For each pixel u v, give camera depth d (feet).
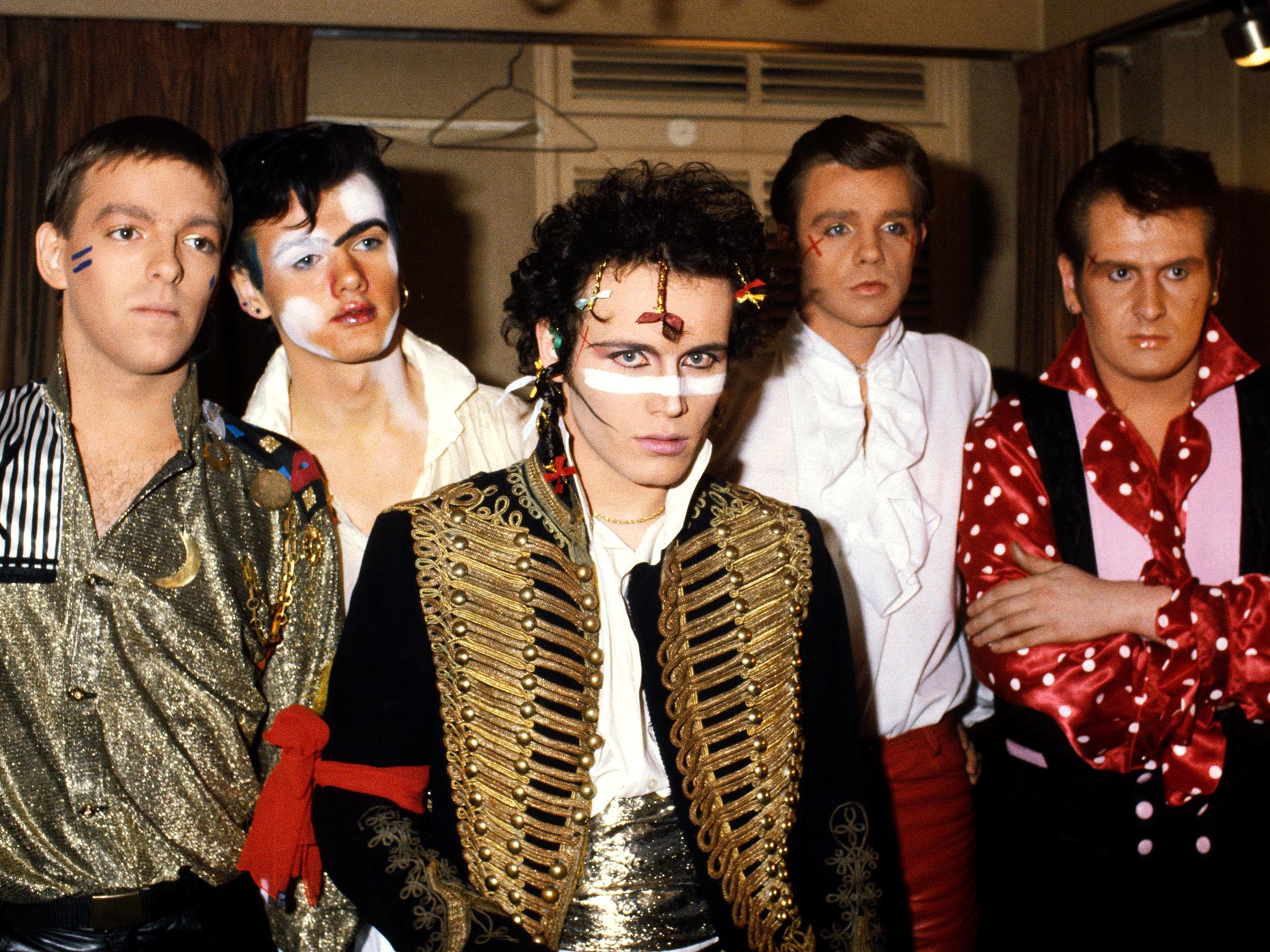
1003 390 13.97
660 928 3.77
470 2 11.78
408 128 12.26
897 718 6.00
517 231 12.63
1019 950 5.75
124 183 4.37
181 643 4.53
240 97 11.29
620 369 3.67
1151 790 5.29
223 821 4.56
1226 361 5.46
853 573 5.95
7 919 4.43
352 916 4.61
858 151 5.94
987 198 13.78
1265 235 13.12
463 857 3.75
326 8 11.46
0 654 4.34
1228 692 5.07
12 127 10.84
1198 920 5.32
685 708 3.86
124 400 4.60
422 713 3.82
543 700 3.76
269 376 5.58
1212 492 5.39
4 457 4.47
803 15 12.56
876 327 6.15
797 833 4.00
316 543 4.88
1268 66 12.89
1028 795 5.62
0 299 10.84
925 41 12.87
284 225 5.18
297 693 4.84
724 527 4.08
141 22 11.14
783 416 6.14
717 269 3.64
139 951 4.41
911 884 6.02
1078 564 5.53
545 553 3.84
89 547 4.44
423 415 5.60
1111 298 5.28
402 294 5.63
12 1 10.83
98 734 4.40
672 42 12.37
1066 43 12.73
